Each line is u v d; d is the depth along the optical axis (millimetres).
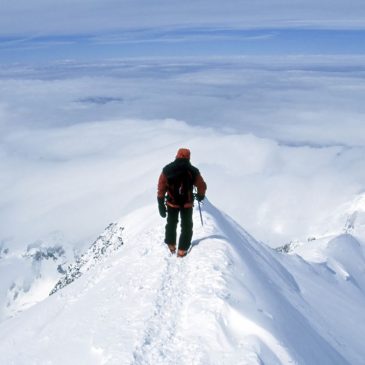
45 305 12289
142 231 14852
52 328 9078
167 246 11070
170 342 6641
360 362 9203
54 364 7148
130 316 7566
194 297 7781
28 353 8336
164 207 10109
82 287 11594
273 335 6703
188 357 6207
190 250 10484
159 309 7637
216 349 6301
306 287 14555
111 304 8516
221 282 8133
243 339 6500
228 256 9727
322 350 8000
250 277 9102
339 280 19422
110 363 6184
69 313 9523
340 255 24266
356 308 14938
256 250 14211
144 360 6191
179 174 9875
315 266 19016
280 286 11195
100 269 12352
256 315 7188
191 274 9016
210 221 12602
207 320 6930
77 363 6715
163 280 8891
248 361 5918
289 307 9375
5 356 9000
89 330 7641
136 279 9336
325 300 13805
